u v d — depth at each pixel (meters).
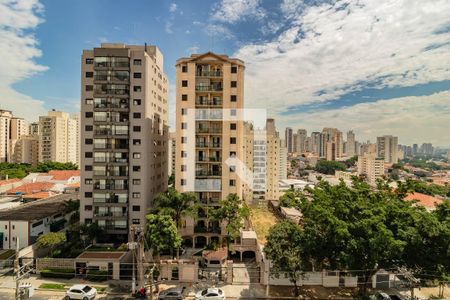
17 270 26.91
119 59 50.72
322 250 30.48
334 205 30.80
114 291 33.66
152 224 37.94
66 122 136.75
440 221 29.11
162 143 63.34
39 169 111.62
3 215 48.09
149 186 53.78
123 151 50.66
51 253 42.66
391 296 30.80
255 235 43.97
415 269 29.97
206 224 47.59
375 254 27.02
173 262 36.41
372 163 130.75
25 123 154.25
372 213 28.64
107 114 50.75
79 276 37.34
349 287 34.25
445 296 32.34
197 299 31.30
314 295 32.28
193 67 48.09
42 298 31.83
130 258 40.81
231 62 48.47
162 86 62.91
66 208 53.56
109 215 50.12
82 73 51.44
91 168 51.44
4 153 140.12
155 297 32.19
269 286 34.56
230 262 35.97
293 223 33.78
